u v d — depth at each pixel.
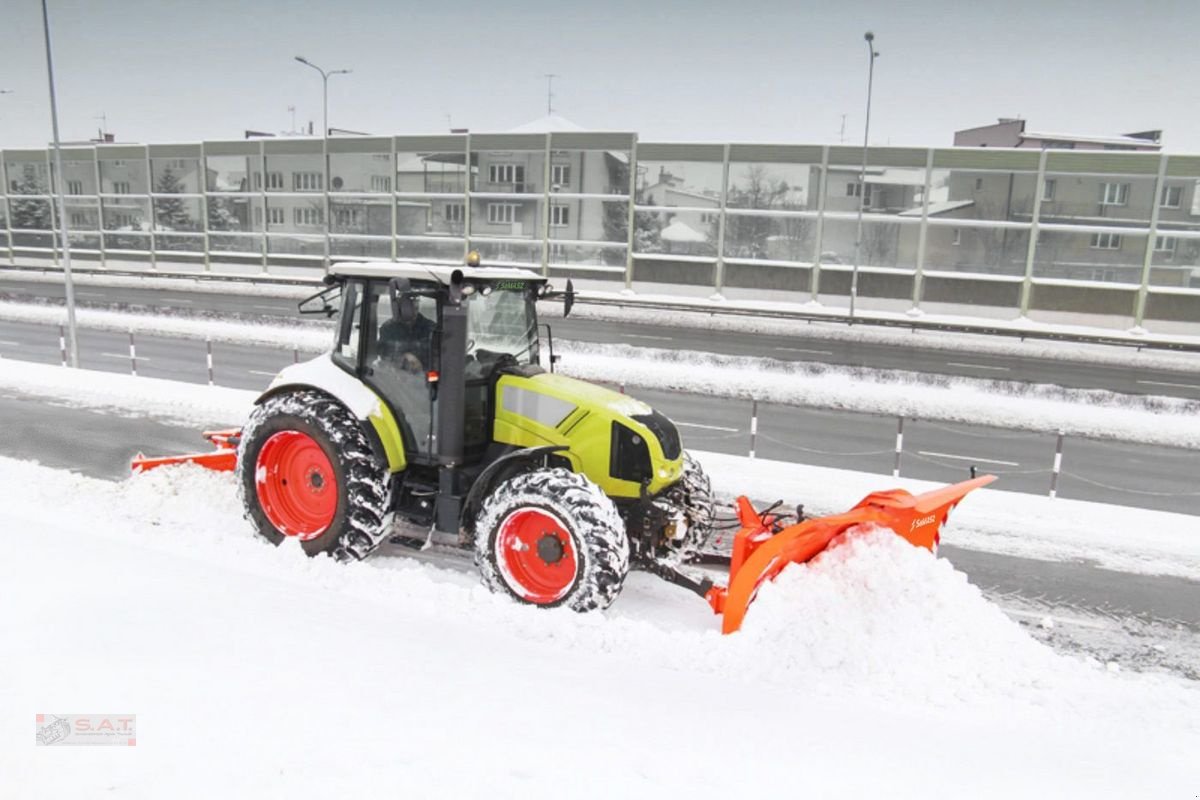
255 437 6.75
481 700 3.69
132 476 8.26
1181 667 6.13
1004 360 24.47
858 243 30.98
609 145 35.91
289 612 4.58
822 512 9.44
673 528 6.21
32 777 2.79
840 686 4.82
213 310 27.61
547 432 6.42
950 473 12.09
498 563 5.92
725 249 35.06
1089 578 7.87
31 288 36.97
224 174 44.44
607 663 4.62
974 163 31.31
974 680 4.89
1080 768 3.70
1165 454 13.95
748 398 17.22
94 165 46.62
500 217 38.78
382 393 6.61
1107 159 29.86
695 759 3.32
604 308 32.69
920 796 3.18
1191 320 29.55
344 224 42.22
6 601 4.31
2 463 9.01
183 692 3.42
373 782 2.85
